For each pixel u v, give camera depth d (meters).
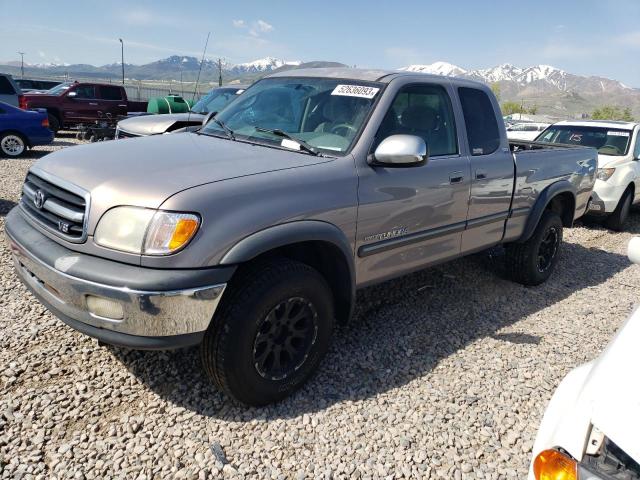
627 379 1.75
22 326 3.69
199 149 3.27
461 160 4.02
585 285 5.65
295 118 3.70
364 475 2.57
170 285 2.48
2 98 15.47
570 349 4.02
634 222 9.58
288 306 2.93
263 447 2.71
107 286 2.49
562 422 1.79
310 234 2.92
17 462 2.47
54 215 2.89
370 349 3.80
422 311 4.56
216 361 2.75
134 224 2.53
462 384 3.42
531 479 1.79
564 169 5.32
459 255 4.31
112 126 16.53
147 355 3.45
